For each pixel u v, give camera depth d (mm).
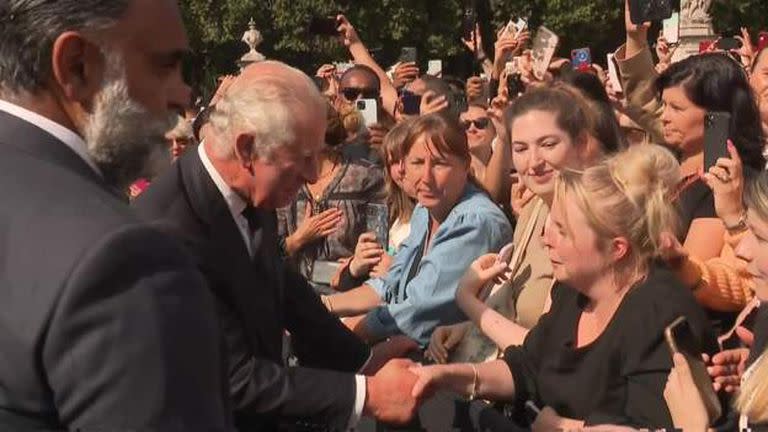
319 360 3369
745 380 2779
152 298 1677
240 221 2875
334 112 5816
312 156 2838
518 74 7648
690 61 4609
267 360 2865
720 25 31047
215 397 1746
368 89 7883
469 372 3102
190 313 1720
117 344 1643
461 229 4098
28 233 1687
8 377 1672
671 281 2902
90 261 1647
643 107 5941
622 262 2928
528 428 3002
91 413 1638
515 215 5391
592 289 2953
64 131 1854
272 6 32188
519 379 3135
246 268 2830
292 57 33688
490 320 3646
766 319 2965
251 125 2773
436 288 4066
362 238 4961
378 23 32562
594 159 3719
